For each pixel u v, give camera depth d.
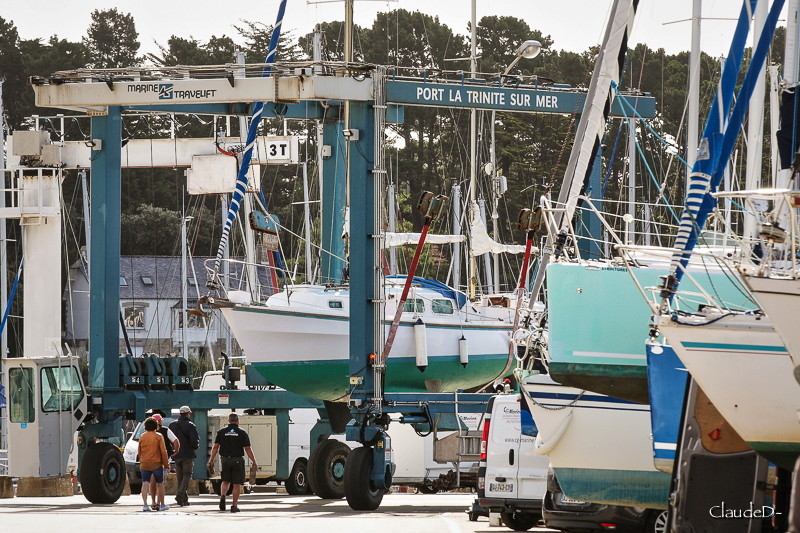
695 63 101.75
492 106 94.69
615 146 101.62
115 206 95.56
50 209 120.88
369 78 89.88
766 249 46.12
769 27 53.25
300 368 97.25
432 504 99.56
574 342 62.38
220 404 102.06
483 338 107.44
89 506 91.75
